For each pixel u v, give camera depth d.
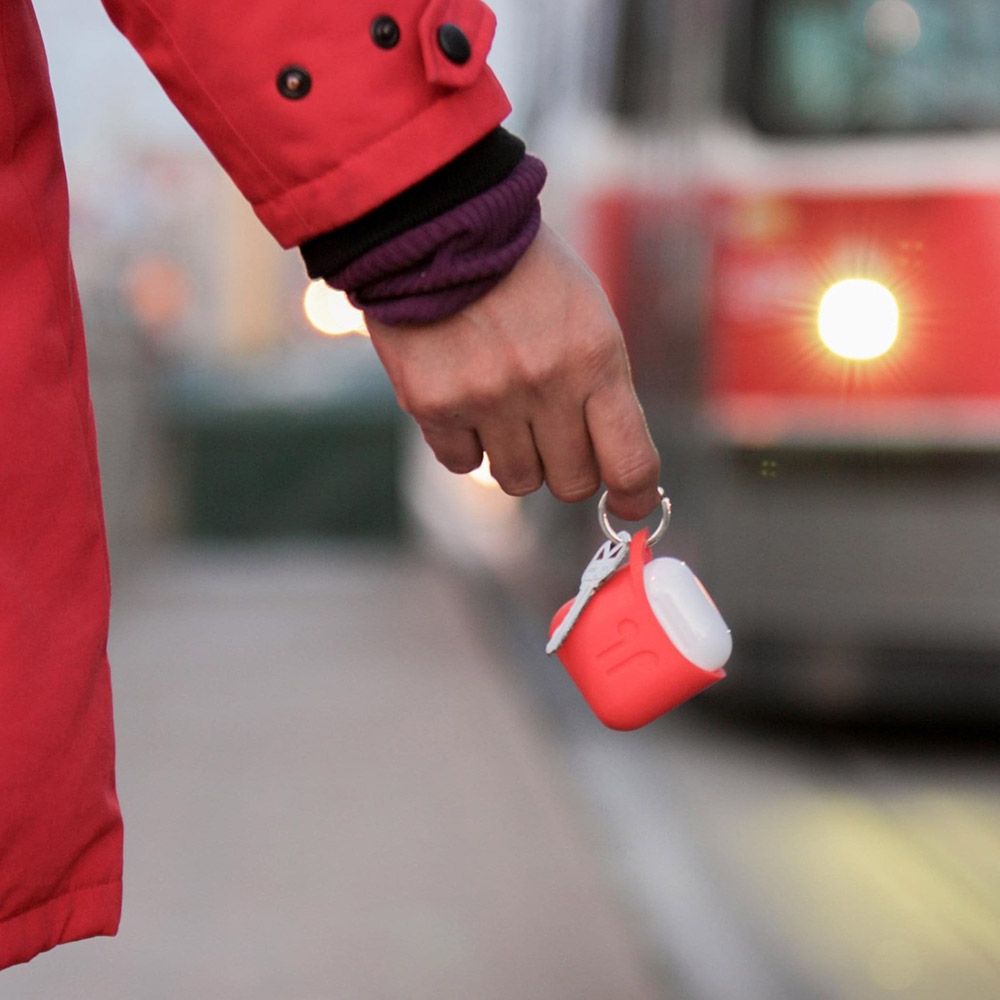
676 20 8.67
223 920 5.74
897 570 7.99
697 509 8.29
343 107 2.08
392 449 21.75
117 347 16.17
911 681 8.15
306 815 7.23
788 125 8.18
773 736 9.33
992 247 7.87
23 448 2.02
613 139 9.50
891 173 7.98
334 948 5.45
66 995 5.00
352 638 12.98
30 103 2.08
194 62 2.09
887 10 8.15
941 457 7.90
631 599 2.64
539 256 2.21
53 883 2.05
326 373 26.34
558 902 5.96
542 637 12.84
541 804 7.41
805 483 8.05
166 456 20.61
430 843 6.75
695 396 8.30
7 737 1.99
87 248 18.05
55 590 2.04
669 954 5.65
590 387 2.22
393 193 2.11
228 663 11.77
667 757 8.85
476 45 2.14
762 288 8.09
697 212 8.30
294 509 21.75
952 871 6.91
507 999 4.99
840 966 5.75
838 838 7.38
